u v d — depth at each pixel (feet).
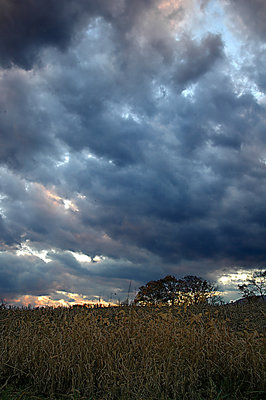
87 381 16.28
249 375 16.98
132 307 33.42
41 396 15.87
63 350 18.70
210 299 50.11
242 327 31.81
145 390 15.60
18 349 19.07
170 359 17.30
